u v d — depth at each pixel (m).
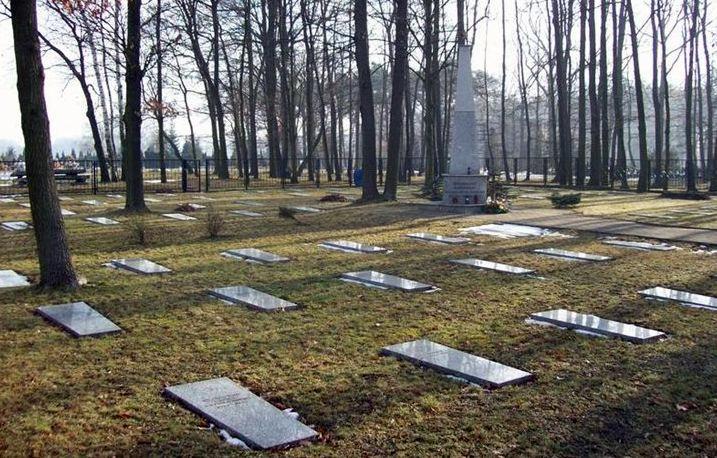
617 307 7.62
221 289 8.41
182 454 3.87
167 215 18.56
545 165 39.94
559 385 5.08
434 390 4.95
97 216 18.06
